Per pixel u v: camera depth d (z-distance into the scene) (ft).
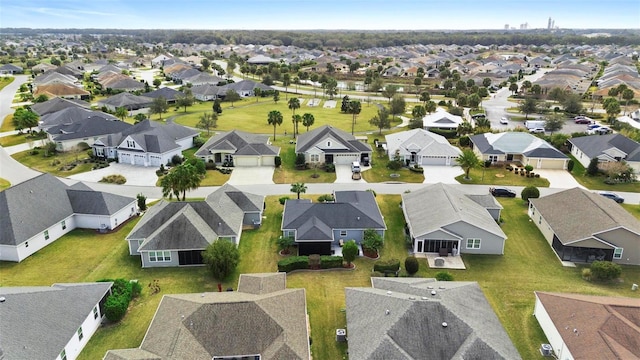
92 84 563.07
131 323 130.72
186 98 438.81
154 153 269.64
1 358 99.60
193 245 160.04
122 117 383.24
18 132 339.98
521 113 428.56
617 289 149.79
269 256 169.89
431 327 111.65
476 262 166.40
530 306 140.77
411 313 114.32
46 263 163.43
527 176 255.09
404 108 414.41
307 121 327.47
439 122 355.97
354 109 375.45
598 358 104.12
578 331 114.11
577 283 153.48
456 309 118.11
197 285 150.51
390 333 110.01
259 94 503.61
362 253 171.94
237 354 109.60
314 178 253.65
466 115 421.59
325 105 471.62
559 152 268.82
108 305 129.39
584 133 315.58
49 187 188.96
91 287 132.87
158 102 400.26
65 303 122.11
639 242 161.58
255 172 263.08
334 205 182.39
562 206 188.14
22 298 116.26
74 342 115.96
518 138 283.79
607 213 171.12
